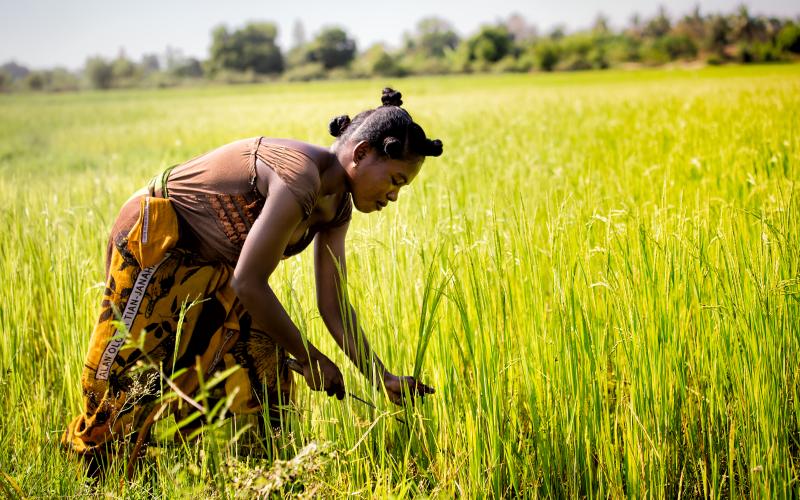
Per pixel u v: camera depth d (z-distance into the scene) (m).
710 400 2.47
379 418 2.45
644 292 2.64
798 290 2.63
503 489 2.45
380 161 2.27
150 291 2.35
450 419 2.52
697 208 3.39
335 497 2.28
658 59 92.25
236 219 2.29
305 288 2.93
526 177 6.30
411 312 2.94
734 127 8.66
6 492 2.08
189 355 2.50
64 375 3.01
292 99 40.06
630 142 8.54
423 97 30.97
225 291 2.50
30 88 101.62
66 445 2.56
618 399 2.54
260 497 1.98
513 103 20.20
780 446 2.33
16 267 3.60
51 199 4.96
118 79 105.31
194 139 16.38
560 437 2.44
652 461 2.34
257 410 2.58
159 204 2.31
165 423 2.61
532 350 2.65
